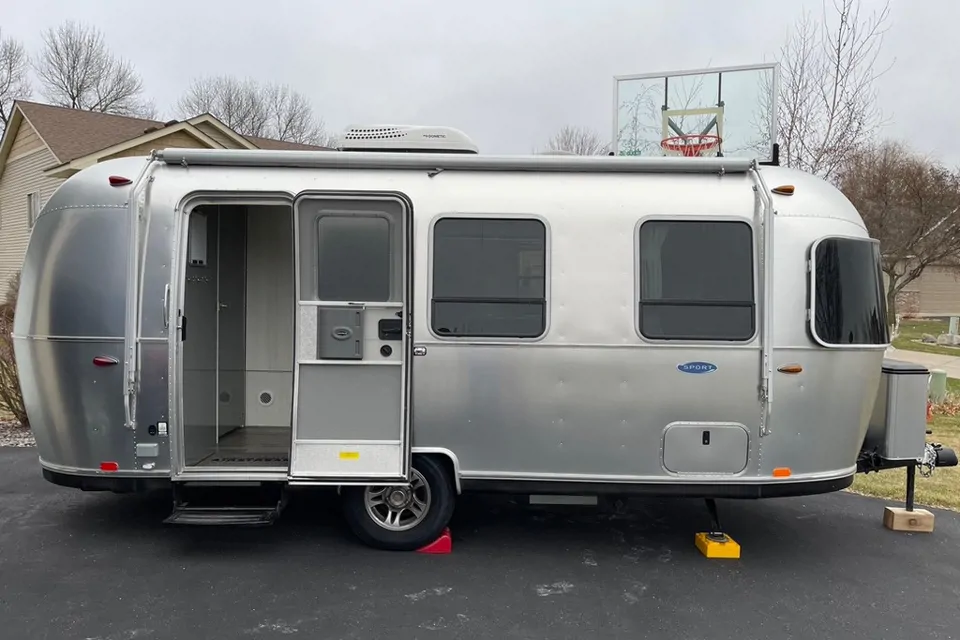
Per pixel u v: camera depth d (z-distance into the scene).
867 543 4.84
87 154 14.64
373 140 4.71
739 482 4.21
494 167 4.34
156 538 4.63
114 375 4.20
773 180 4.34
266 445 5.02
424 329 4.23
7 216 19.64
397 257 4.26
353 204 4.23
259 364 5.57
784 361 4.16
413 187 4.30
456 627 3.54
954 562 4.53
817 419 4.20
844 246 4.25
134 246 4.11
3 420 8.22
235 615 3.60
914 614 3.79
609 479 4.26
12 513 5.09
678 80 8.38
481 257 4.26
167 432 4.21
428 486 4.35
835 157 10.09
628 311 4.21
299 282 4.23
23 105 17.48
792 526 5.16
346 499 4.41
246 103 42.91
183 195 4.22
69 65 38.25
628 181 4.32
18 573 4.06
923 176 15.70
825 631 3.59
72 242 4.25
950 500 5.80
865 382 4.28
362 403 4.23
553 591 3.97
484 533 4.86
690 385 4.20
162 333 4.19
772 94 8.01
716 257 4.23
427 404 4.24
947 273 25.89
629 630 3.55
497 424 4.25
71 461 4.30
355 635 3.44
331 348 4.24
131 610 3.63
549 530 4.95
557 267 4.23
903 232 15.64
